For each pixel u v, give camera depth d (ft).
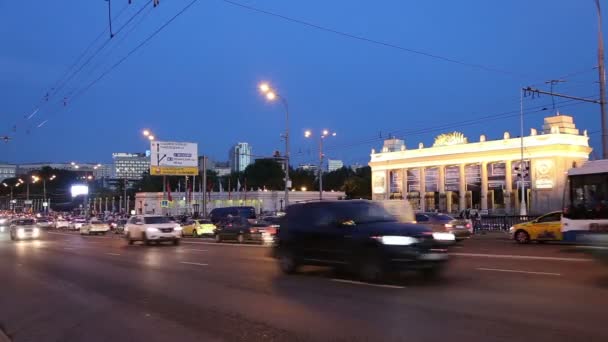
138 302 38.04
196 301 37.68
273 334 27.40
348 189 328.90
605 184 59.88
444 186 261.03
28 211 485.97
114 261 70.69
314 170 448.24
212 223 149.89
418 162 272.10
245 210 195.83
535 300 34.30
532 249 74.69
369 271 43.75
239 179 385.50
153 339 27.37
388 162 285.64
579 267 50.90
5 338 28.76
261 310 33.63
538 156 222.28
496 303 33.55
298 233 50.75
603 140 90.27
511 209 230.89
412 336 25.93
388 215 48.37
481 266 53.06
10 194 501.15
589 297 35.19
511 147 232.94
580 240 49.11
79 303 38.63
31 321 33.09
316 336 26.66
